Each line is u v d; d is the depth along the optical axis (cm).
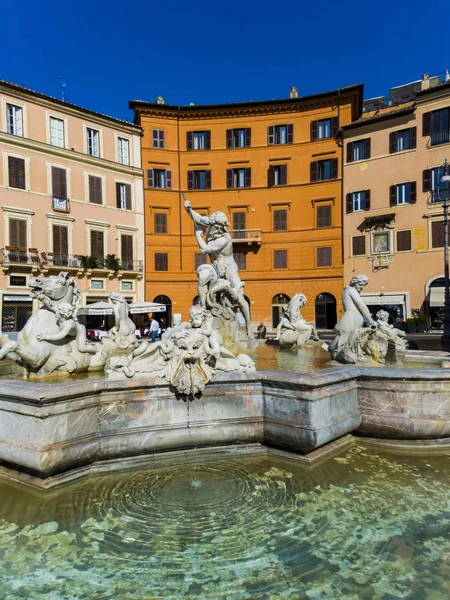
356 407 537
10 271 3084
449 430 515
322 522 358
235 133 3903
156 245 3869
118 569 301
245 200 3881
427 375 510
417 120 3366
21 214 3184
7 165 3122
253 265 3869
